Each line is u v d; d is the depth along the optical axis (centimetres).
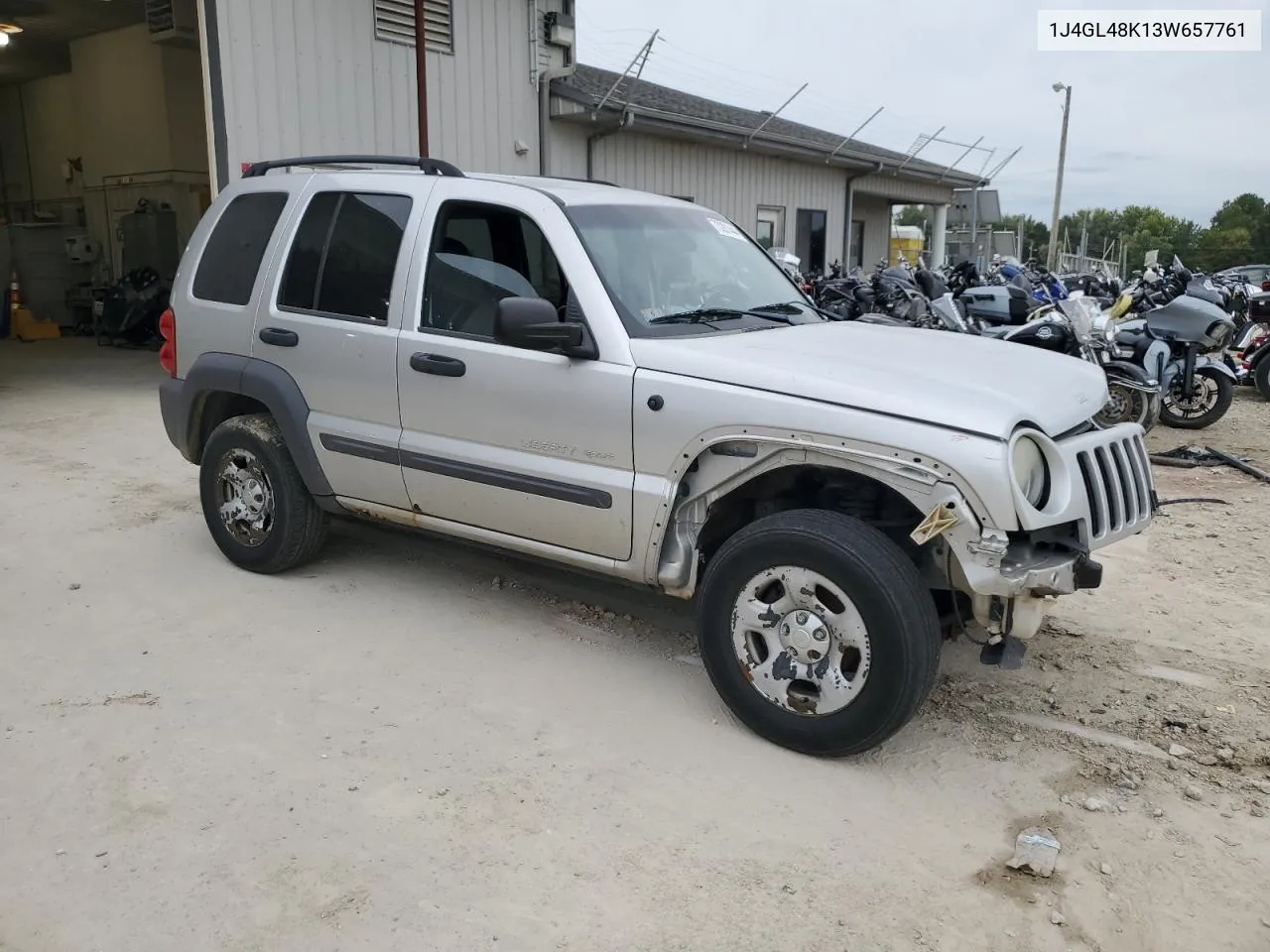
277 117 1016
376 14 1098
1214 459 832
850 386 336
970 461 310
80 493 683
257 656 425
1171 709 393
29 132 1897
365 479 462
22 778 328
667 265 428
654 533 374
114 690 392
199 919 264
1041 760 355
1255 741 368
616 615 478
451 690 398
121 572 525
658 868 290
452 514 439
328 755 346
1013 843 307
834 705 339
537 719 376
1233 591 525
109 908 268
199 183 1634
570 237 400
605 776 337
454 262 431
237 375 493
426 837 301
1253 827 316
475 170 1240
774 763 349
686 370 364
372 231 458
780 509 387
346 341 455
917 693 328
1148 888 287
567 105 1326
